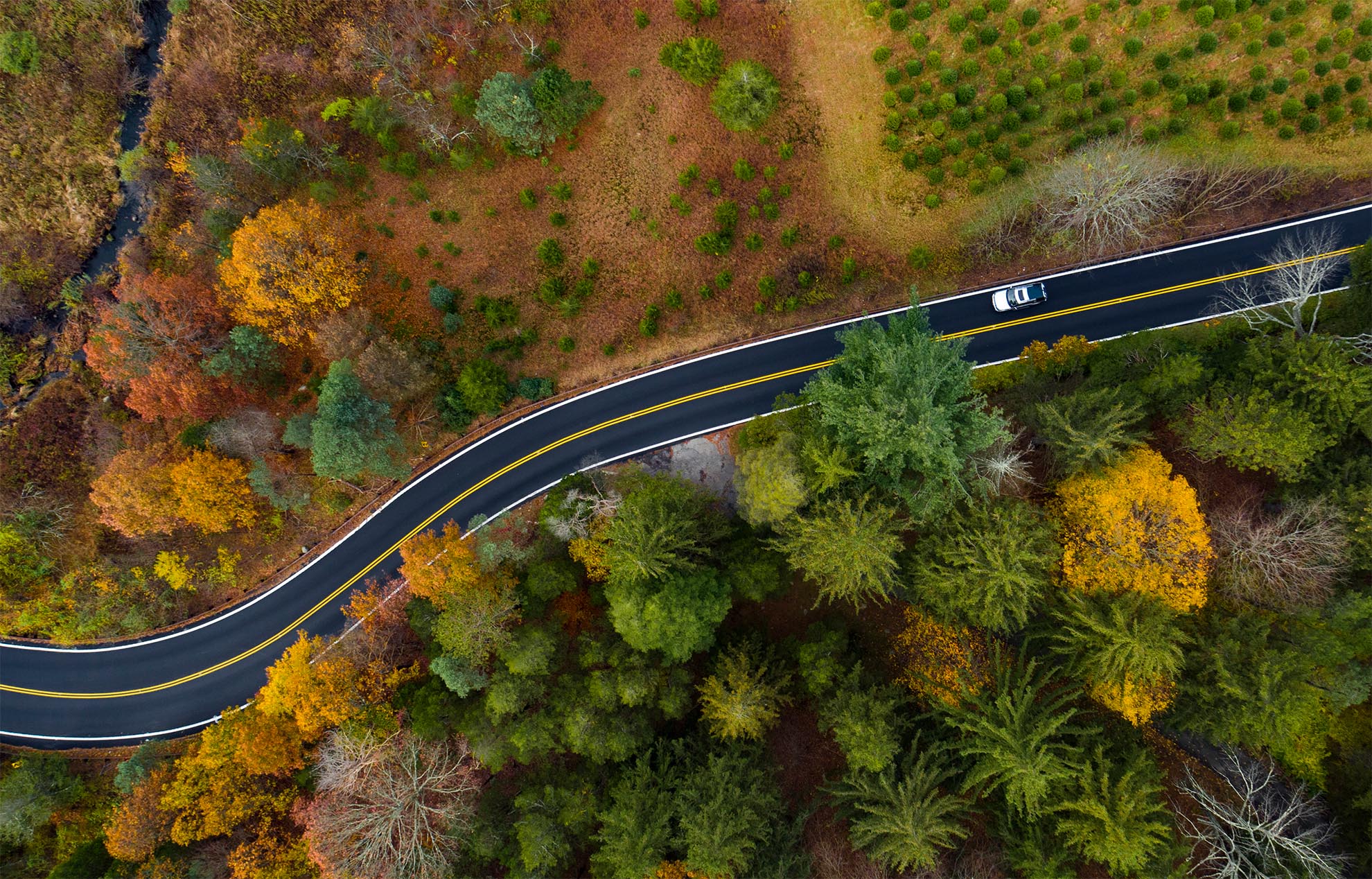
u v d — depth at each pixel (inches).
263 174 1998.0
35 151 2137.1
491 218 2064.5
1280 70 1865.2
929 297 2009.1
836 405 1446.9
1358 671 1439.5
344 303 1803.6
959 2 1925.4
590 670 1718.8
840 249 2010.3
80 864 1733.5
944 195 1977.1
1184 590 1432.1
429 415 2042.3
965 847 1568.7
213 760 1665.8
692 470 2046.0
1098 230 1916.8
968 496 1469.0
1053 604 1526.8
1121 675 1454.2
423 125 2028.8
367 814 1528.1
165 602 2017.7
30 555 1948.8
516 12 2037.4
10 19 2124.8
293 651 1679.4
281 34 2113.7
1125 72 1903.3
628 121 2047.2
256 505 1972.2
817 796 1600.6
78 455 2022.6
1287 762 1545.3
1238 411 1483.8
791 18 2006.6
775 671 1694.1
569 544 1844.2
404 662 1825.8
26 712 2043.6
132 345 1688.0
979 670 1566.2
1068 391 1775.3
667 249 2048.5
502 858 1604.3
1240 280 1909.4
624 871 1397.6
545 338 2075.5
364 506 2075.5
